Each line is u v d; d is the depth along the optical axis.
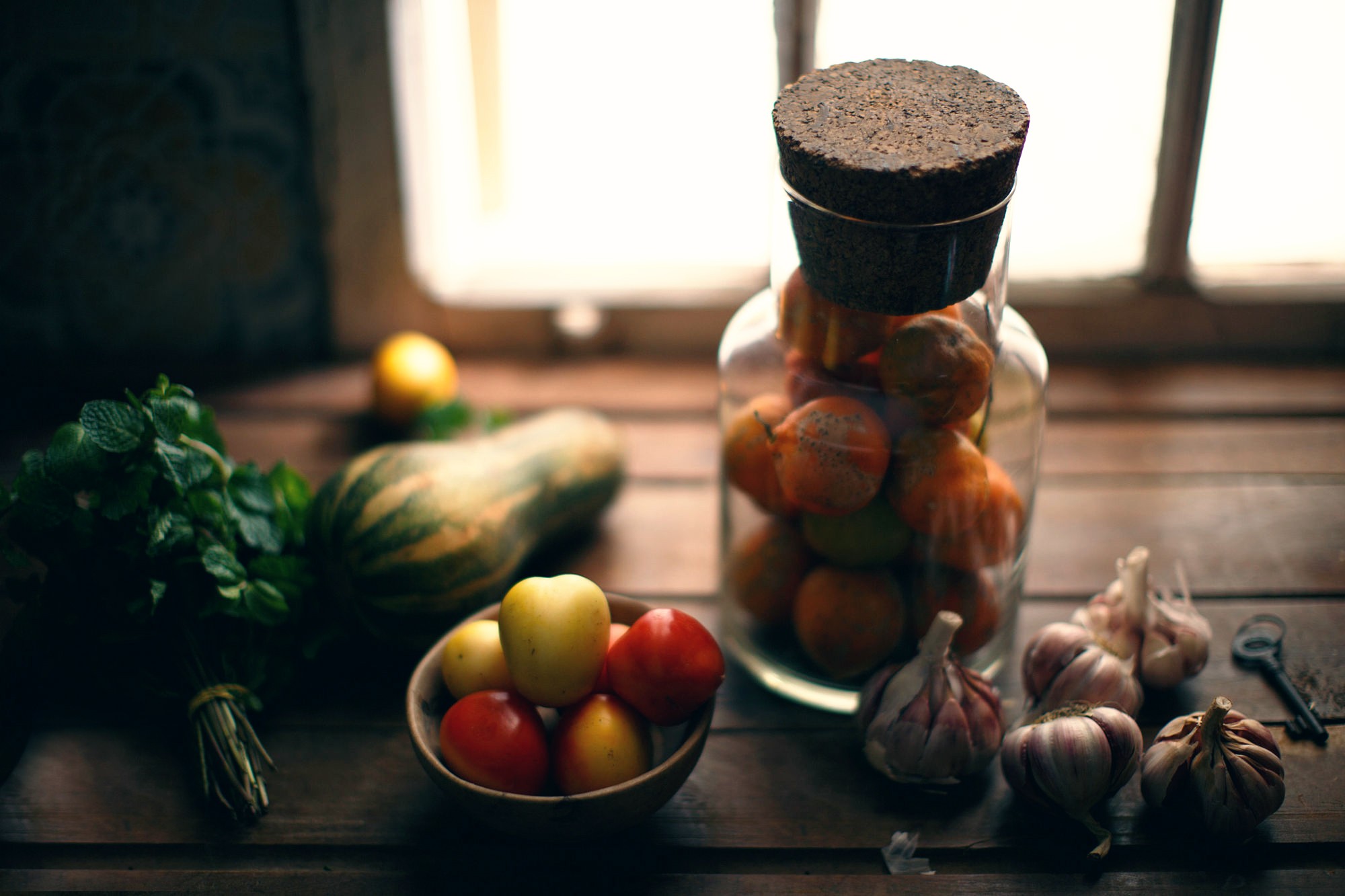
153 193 0.98
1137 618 0.76
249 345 1.03
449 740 0.67
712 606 0.84
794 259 0.71
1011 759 0.70
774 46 0.94
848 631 0.73
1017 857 0.71
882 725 0.72
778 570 0.75
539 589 0.68
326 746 0.76
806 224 0.67
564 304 1.02
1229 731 0.70
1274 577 0.84
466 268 1.04
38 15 0.93
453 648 0.70
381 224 0.99
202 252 1.00
